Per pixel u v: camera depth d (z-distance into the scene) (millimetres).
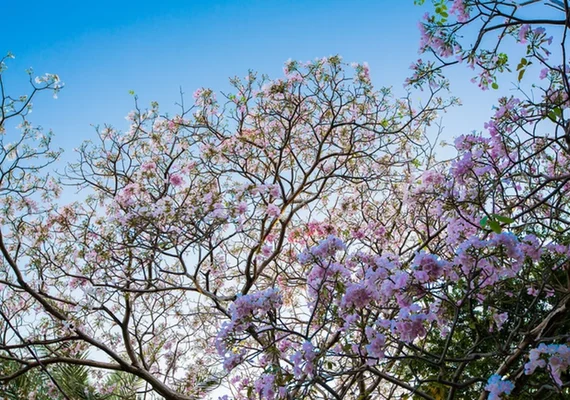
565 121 3312
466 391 4754
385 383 5707
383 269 3008
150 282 5832
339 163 7262
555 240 4035
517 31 3268
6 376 5527
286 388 3057
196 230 5551
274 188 5695
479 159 3562
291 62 6723
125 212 5828
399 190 6707
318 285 3283
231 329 3271
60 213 6332
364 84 6840
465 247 2832
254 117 7023
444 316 3324
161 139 6859
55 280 6355
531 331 3430
